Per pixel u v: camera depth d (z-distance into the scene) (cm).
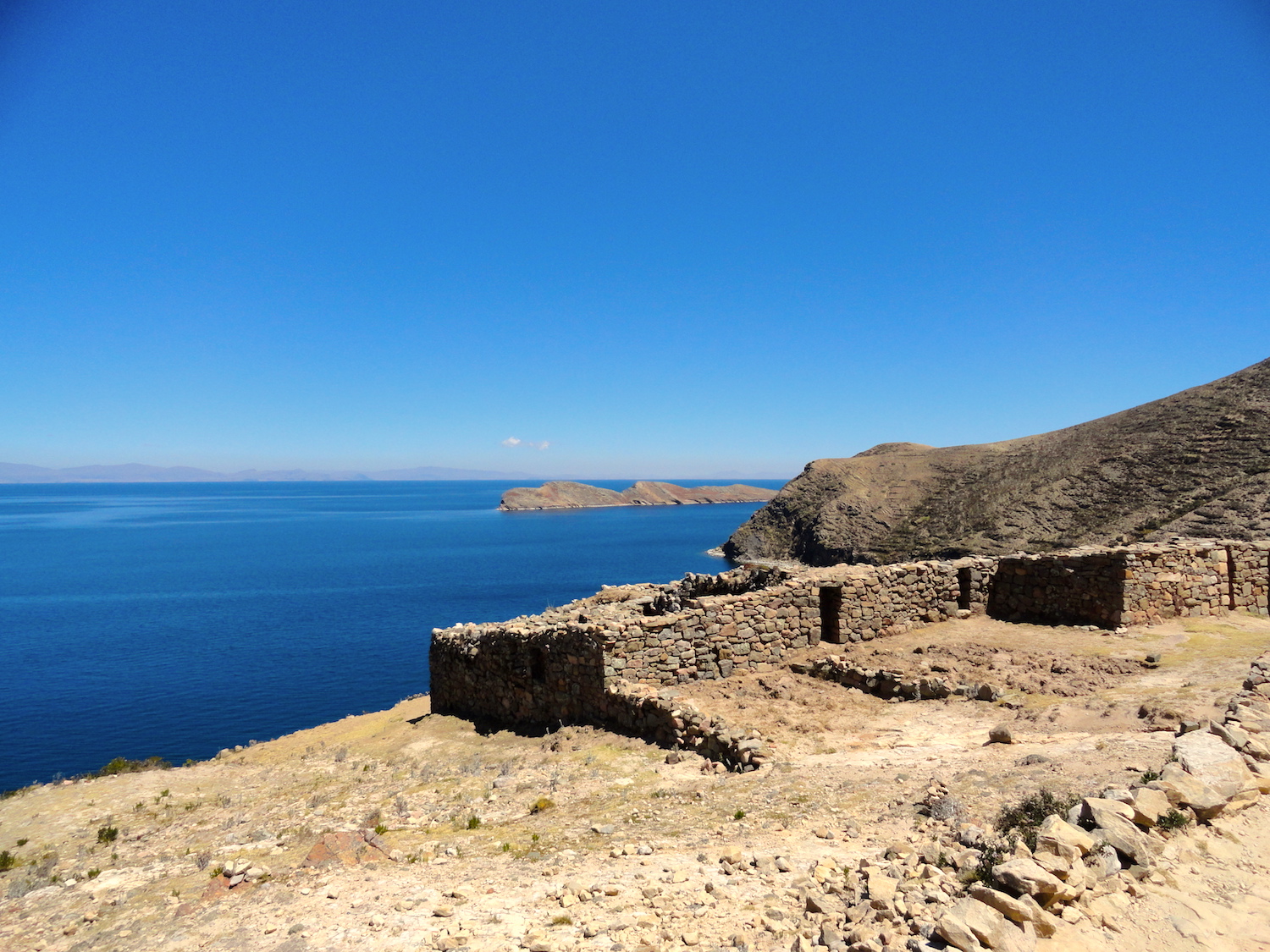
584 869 892
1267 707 1046
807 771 1212
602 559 13012
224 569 11794
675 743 1503
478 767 1612
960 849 762
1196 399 9825
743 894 754
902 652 1883
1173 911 590
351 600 8588
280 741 2544
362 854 1018
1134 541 7050
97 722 4162
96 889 1020
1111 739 1109
